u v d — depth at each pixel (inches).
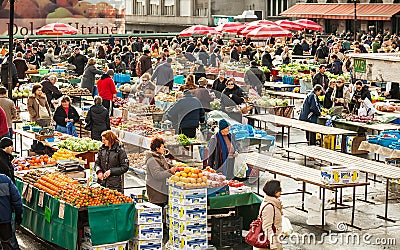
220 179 420.5
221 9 2741.1
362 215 502.0
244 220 431.8
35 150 605.9
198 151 558.3
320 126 710.5
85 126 676.7
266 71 1228.5
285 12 2450.8
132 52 1471.5
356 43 1348.4
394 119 721.6
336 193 515.8
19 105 1065.5
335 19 2316.7
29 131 663.1
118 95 984.3
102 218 371.9
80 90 956.6
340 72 1133.1
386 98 898.1
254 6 2689.5
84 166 537.3
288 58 1421.0
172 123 595.2
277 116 780.6
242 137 579.8
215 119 595.5
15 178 463.5
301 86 1094.4
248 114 772.6
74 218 376.5
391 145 578.9
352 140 698.8
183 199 397.4
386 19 2074.3
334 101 765.3
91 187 402.6
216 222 414.9
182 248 400.5
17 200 380.2
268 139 594.2
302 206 515.8
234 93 740.0
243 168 534.9
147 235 384.2
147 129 617.0
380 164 540.1
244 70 933.8
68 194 394.0
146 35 1978.3
